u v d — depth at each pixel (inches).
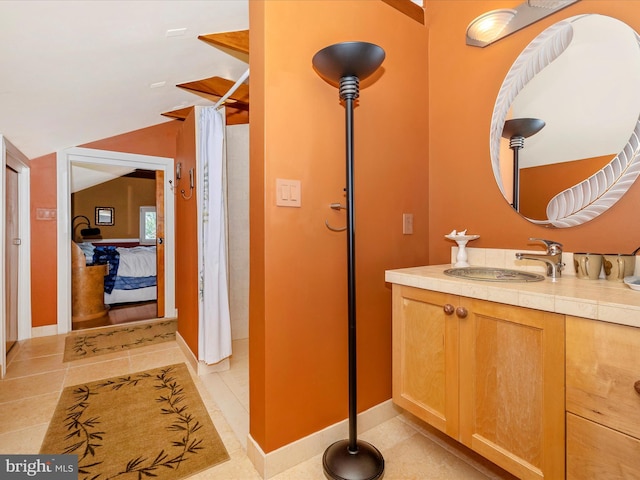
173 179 155.6
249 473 54.6
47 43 66.5
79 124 116.0
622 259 46.9
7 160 104.3
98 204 249.6
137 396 80.1
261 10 53.5
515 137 62.4
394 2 70.6
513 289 42.3
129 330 134.2
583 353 36.1
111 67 84.9
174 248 155.2
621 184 50.0
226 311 95.3
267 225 53.0
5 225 103.4
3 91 80.0
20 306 121.6
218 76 111.2
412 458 57.8
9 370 95.0
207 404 76.6
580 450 36.6
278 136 53.8
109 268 172.2
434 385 52.9
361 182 64.9
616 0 50.4
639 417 32.2
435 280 51.9
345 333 62.7
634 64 48.7
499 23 64.3
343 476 50.6
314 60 49.5
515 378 42.6
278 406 54.6
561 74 56.2
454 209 73.4
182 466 56.0
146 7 63.9
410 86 73.9
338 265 61.4
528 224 61.2
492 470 54.8
